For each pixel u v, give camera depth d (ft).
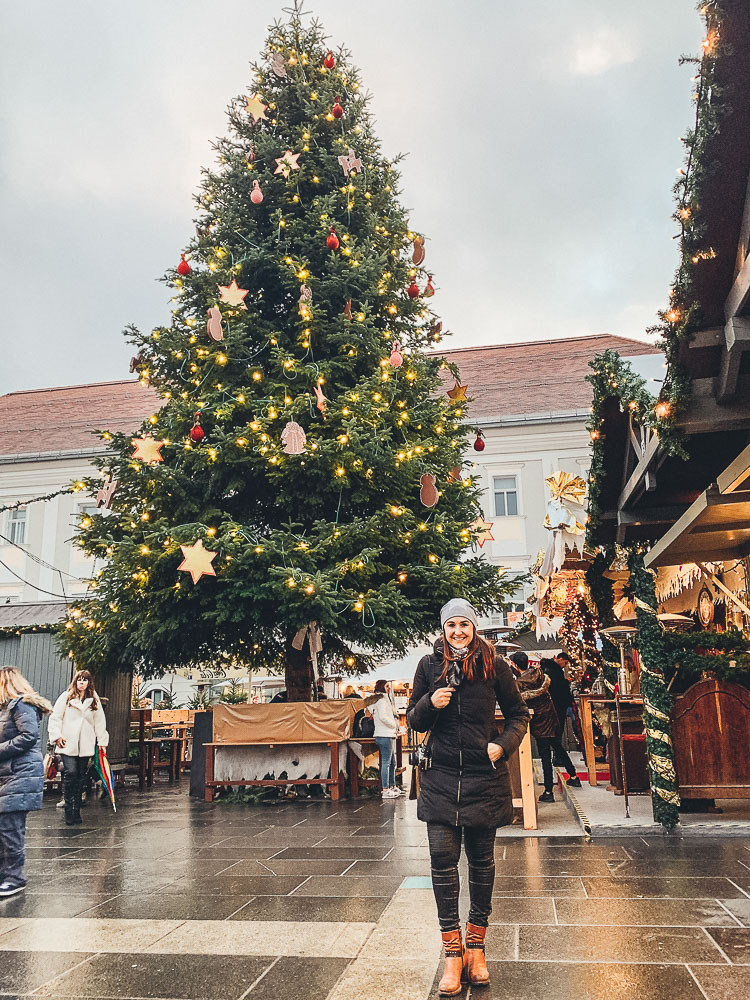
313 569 36.14
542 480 91.81
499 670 12.78
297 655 42.52
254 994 11.91
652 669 24.84
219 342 39.52
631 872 18.94
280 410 38.42
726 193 15.55
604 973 12.22
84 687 32.83
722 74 14.73
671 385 19.30
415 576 39.65
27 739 19.31
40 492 101.09
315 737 36.09
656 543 32.24
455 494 44.24
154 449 36.50
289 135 46.47
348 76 49.08
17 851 19.06
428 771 12.55
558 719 34.76
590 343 111.04
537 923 14.92
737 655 25.27
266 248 43.50
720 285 16.83
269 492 42.09
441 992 11.55
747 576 33.58
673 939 13.71
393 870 20.49
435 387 45.09
